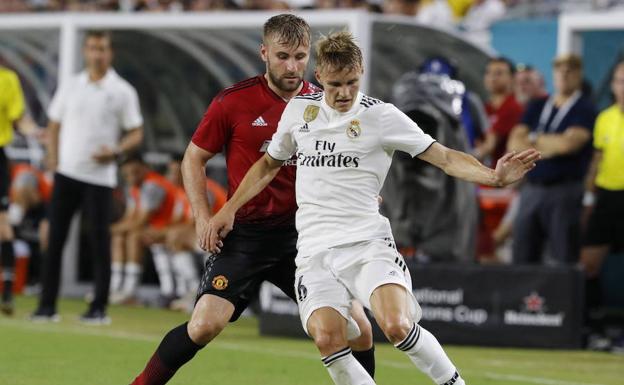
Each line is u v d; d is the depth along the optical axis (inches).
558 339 1544.0
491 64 1881.2
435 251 1722.4
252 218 949.2
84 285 2164.1
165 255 2028.8
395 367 1328.7
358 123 887.1
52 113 1717.5
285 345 1525.6
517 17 2470.5
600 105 2011.6
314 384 1187.3
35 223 2224.4
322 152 892.0
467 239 1723.7
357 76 869.8
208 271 940.0
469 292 1572.3
